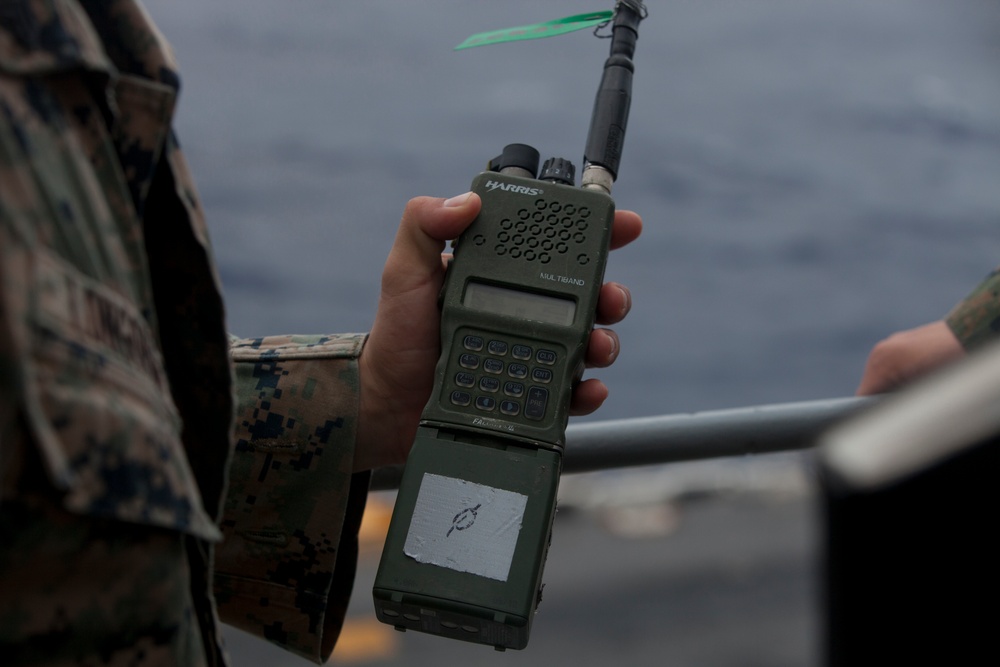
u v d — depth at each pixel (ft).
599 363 3.60
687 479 37.60
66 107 2.01
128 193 2.14
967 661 0.92
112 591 1.92
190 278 2.42
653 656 27.40
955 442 0.95
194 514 2.02
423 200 3.56
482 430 3.33
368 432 3.68
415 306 3.59
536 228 3.58
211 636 2.34
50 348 1.74
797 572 30.96
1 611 1.79
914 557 0.94
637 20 3.89
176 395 2.48
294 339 3.80
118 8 2.29
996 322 3.80
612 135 3.78
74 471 1.75
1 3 1.86
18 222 1.72
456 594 3.04
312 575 3.61
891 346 3.95
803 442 3.72
